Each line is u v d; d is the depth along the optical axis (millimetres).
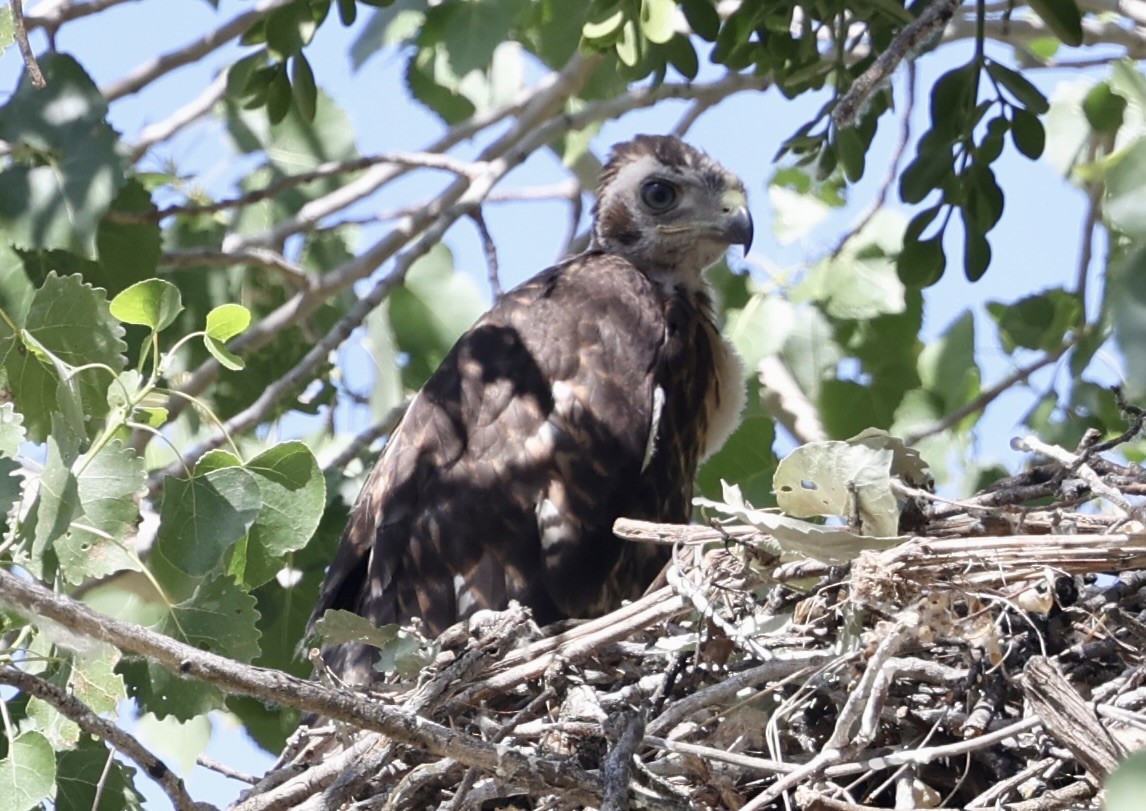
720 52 10852
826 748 6961
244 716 11078
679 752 7172
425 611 10266
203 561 7699
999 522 7980
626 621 7848
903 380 13430
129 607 9828
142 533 10258
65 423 7234
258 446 12906
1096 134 12695
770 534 7625
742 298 13555
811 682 7449
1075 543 7266
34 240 10344
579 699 7531
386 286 11539
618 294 11156
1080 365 11305
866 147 11000
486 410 10664
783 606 8180
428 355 13477
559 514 10383
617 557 10438
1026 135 10109
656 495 10734
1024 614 7418
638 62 10789
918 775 7430
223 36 12812
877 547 7477
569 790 6816
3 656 7543
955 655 7727
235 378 13055
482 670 7816
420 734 6621
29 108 10469
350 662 10016
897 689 7691
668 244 12180
